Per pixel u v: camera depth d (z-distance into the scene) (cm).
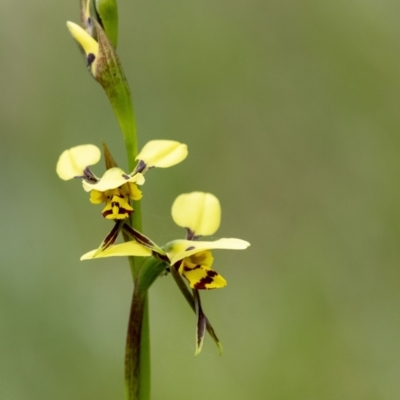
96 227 77
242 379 71
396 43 79
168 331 71
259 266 82
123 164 79
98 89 81
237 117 83
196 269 54
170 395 69
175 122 83
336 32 81
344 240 80
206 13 83
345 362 73
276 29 83
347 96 81
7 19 82
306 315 77
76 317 71
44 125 81
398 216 78
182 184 80
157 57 83
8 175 78
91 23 55
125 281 75
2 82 82
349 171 81
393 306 76
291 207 83
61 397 68
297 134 83
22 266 72
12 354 68
